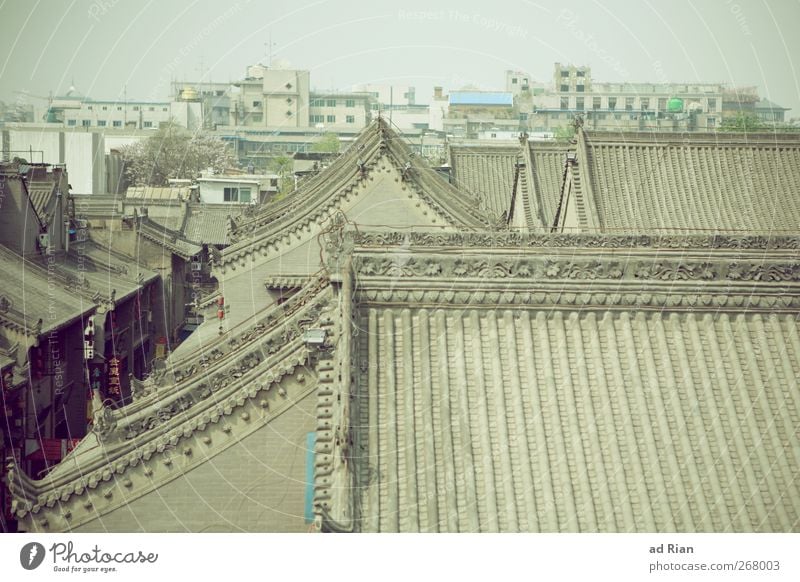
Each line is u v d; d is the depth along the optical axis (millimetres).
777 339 24188
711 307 24281
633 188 55656
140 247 89875
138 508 30078
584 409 22875
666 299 24141
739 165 56406
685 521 21297
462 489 21422
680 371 23641
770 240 25984
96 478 29859
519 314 23938
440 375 22984
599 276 24016
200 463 30297
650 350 23797
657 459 22250
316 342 23078
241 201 118438
